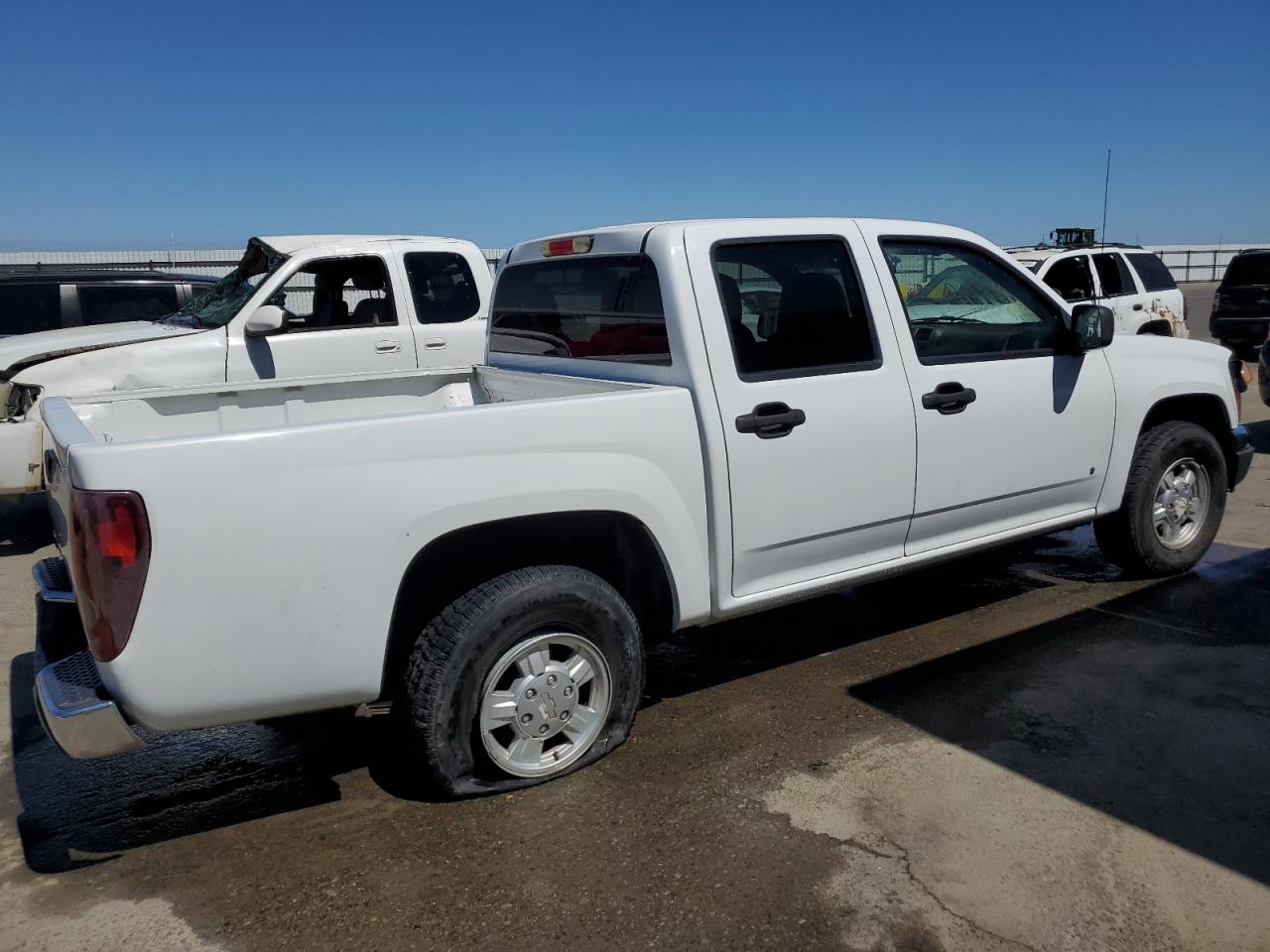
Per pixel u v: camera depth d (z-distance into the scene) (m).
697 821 3.14
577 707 3.40
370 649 2.97
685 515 3.51
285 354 7.34
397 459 2.96
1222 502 5.39
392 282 7.75
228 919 2.75
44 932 2.73
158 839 3.19
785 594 3.81
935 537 4.27
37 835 3.24
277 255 7.54
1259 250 13.85
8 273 9.85
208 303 8.04
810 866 2.89
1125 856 2.89
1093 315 4.47
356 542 2.91
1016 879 2.81
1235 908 2.65
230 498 2.74
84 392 6.70
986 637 4.64
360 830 3.17
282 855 3.06
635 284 3.77
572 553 3.70
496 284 4.98
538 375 4.39
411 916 2.73
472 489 3.07
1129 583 5.32
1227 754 3.48
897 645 4.59
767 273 3.77
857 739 3.67
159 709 2.73
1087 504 4.83
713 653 4.58
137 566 2.65
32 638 5.13
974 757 3.50
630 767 3.50
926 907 2.70
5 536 7.34
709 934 2.62
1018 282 4.53
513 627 3.17
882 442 3.94
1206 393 5.18
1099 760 3.46
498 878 2.88
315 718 4.11
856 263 4.01
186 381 7.03
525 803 3.28
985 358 4.31
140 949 2.64
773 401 3.66
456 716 3.13
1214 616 4.79
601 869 2.91
